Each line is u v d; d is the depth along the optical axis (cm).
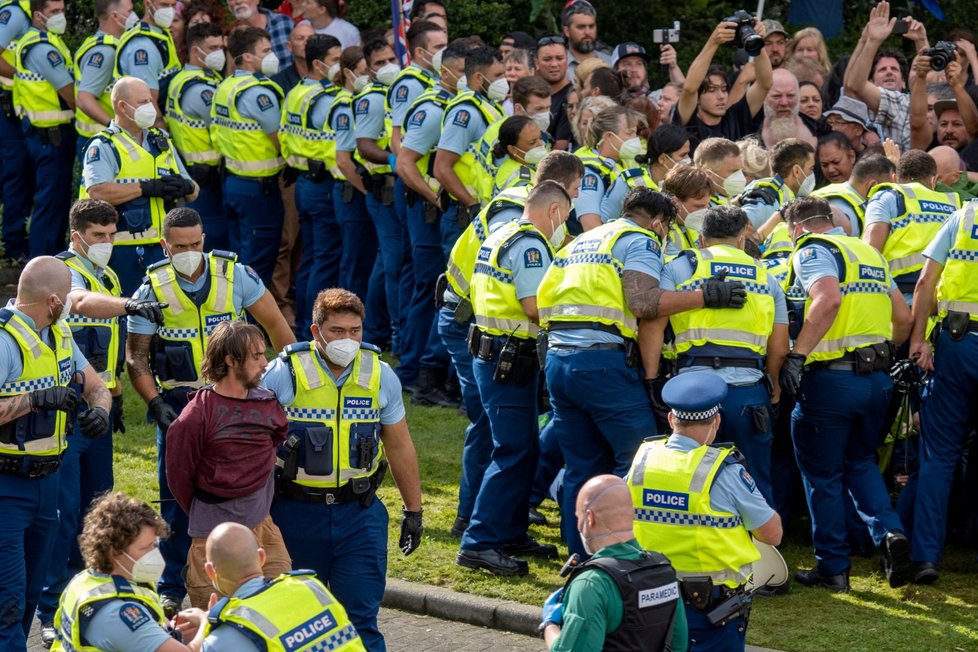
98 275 2138
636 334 2042
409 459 1827
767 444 2053
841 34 4231
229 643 1293
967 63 3281
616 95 2919
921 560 2162
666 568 1386
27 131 3531
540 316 2097
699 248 2138
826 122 3047
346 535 1758
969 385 2169
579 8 3381
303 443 1733
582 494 1397
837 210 2395
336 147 3197
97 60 3266
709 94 3086
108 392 1923
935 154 2609
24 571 1808
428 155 2964
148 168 2741
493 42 4169
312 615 1320
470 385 2336
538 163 2491
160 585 2072
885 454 2462
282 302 3597
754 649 1912
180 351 2048
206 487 1678
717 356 2012
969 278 2156
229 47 3309
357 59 3184
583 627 1334
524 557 2295
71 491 2036
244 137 3262
